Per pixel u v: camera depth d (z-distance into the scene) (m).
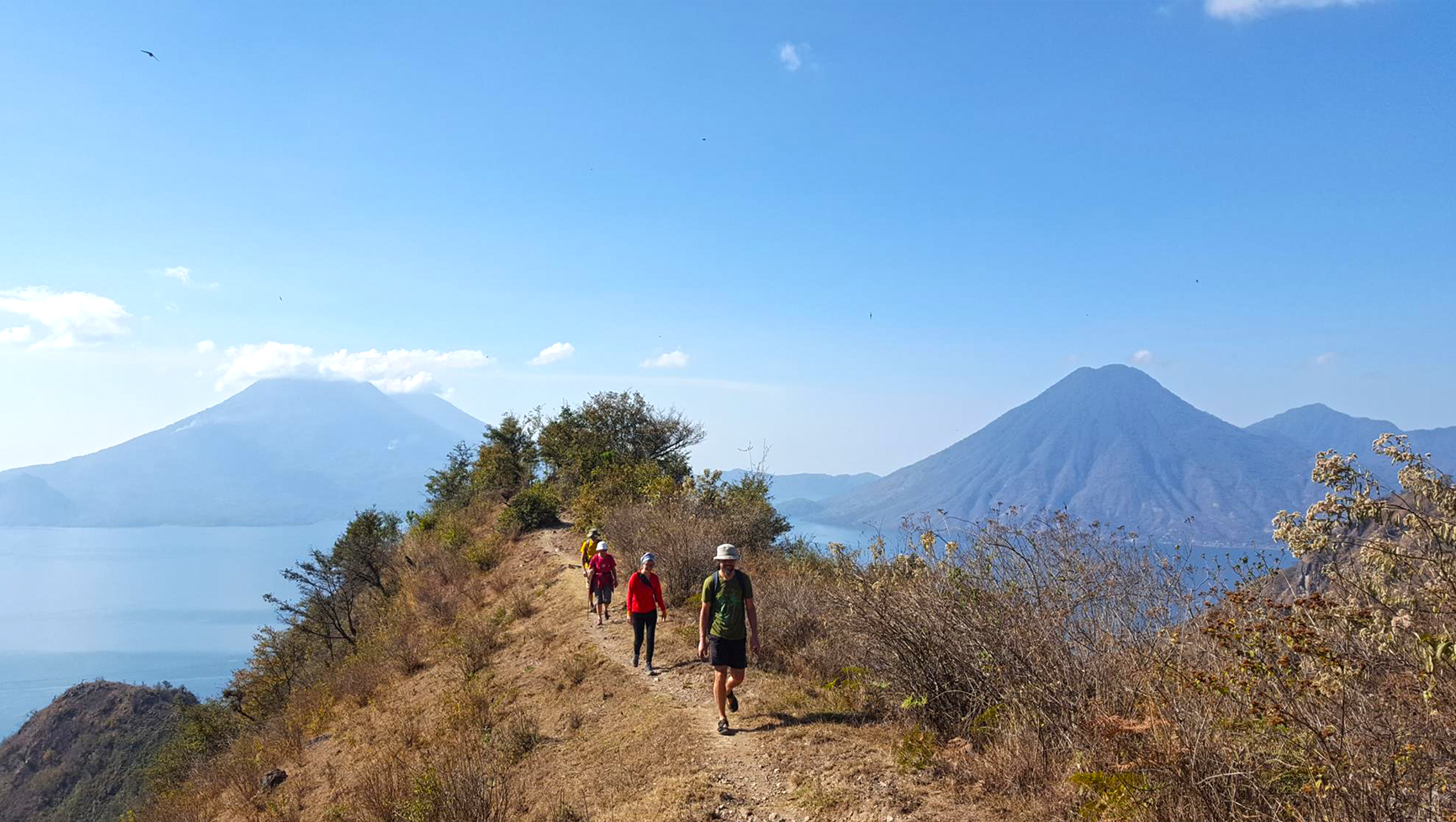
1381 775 3.47
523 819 7.27
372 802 8.93
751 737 7.46
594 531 18.97
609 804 6.87
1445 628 3.83
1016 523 6.39
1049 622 5.87
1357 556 4.69
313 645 29.11
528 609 17.52
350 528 30.47
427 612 21.50
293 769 13.77
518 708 11.22
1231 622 4.61
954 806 5.21
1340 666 3.99
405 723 13.02
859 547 7.52
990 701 6.21
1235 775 4.01
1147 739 4.68
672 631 12.42
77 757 80.62
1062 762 5.28
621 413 33.31
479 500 36.09
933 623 6.66
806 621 10.62
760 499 20.30
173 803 15.74
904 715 6.95
